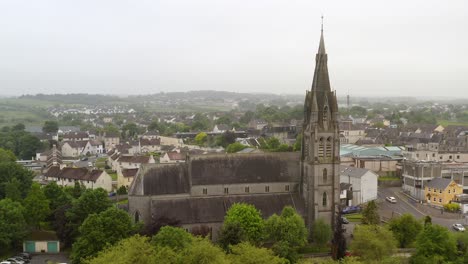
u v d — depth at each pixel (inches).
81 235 5452.8
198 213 5920.3
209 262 4020.7
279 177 6373.0
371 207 6407.5
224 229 5221.5
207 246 4160.9
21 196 7460.6
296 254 5305.1
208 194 6151.6
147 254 4057.6
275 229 5378.9
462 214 7844.5
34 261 5551.2
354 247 5078.7
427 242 5206.7
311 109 6087.6
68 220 5935.0
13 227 5679.1
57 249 5925.2
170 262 4057.6
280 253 5128.0
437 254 5152.6
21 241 5856.3
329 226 5925.2
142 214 5949.8
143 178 6048.2
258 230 5452.8
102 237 4943.4
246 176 6299.2
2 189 7480.3
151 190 5994.1
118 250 4124.0
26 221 6171.3
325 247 5905.5
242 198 6190.9
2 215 5703.7
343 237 5413.4
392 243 5182.1
